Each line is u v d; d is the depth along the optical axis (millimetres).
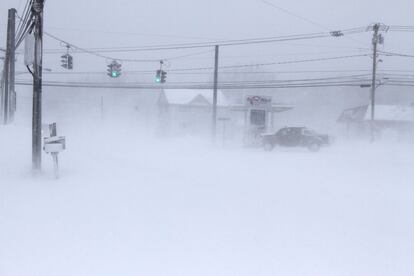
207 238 7266
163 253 6551
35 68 13102
